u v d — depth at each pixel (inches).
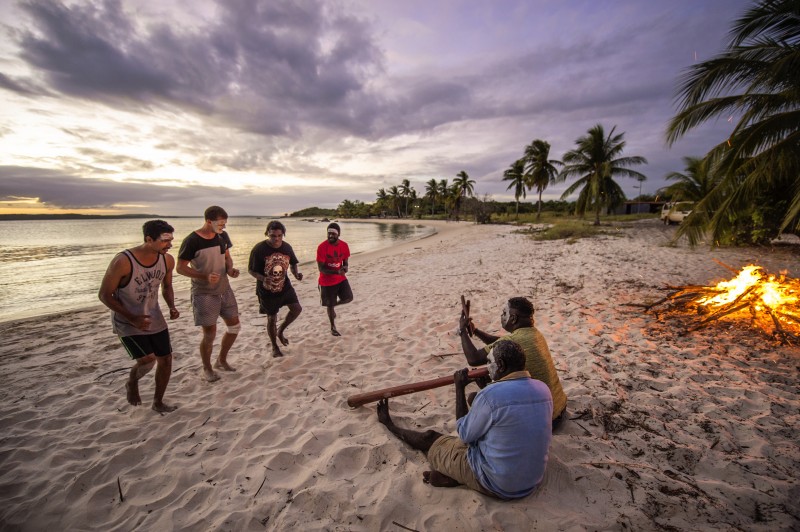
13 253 903.7
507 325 104.3
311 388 144.6
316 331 214.4
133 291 114.4
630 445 101.7
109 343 208.8
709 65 237.1
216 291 147.8
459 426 80.4
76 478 97.3
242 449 108.7
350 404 123.0
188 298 329.1
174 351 189.9
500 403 73.8
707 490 84.8
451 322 221.5
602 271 339.6
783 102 224.2
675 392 126.7
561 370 149.1
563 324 205.5
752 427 105.7
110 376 162.1
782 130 213.9
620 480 88.5
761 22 223.3
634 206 1742.1
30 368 173.5
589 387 133.7
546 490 86.0
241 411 129.3
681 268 330.0
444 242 892.0
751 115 235.0
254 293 339.6
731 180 252.8
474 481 81.3
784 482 85.5
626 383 134.8
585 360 156.5
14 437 116.3
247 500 88.9
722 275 294.5
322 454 104.3
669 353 157.4
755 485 85.6
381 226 2728.8
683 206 778.2
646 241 553.0
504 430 73.7
